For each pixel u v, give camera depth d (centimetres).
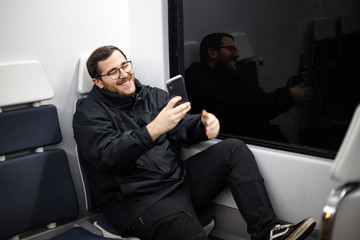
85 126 189
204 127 197
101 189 194
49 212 195
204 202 202
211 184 199
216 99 238
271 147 200
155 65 229
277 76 223
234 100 236
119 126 197
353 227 103
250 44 225
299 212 191
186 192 192
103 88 201
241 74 231
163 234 175
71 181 202
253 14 221
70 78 214
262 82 228
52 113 200
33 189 190
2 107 188
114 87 197
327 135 217
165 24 223
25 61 193
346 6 195
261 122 233
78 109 198
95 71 197
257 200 183
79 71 212
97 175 195
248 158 191
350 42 199
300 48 213
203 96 237
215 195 204
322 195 183
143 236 179
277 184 196
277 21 216
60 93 211
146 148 175
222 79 234
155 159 193
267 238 176
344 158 90
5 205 182
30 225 190
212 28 229
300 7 208
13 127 188
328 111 213
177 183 191
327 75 209
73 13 211
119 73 195
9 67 187
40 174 193
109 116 196
